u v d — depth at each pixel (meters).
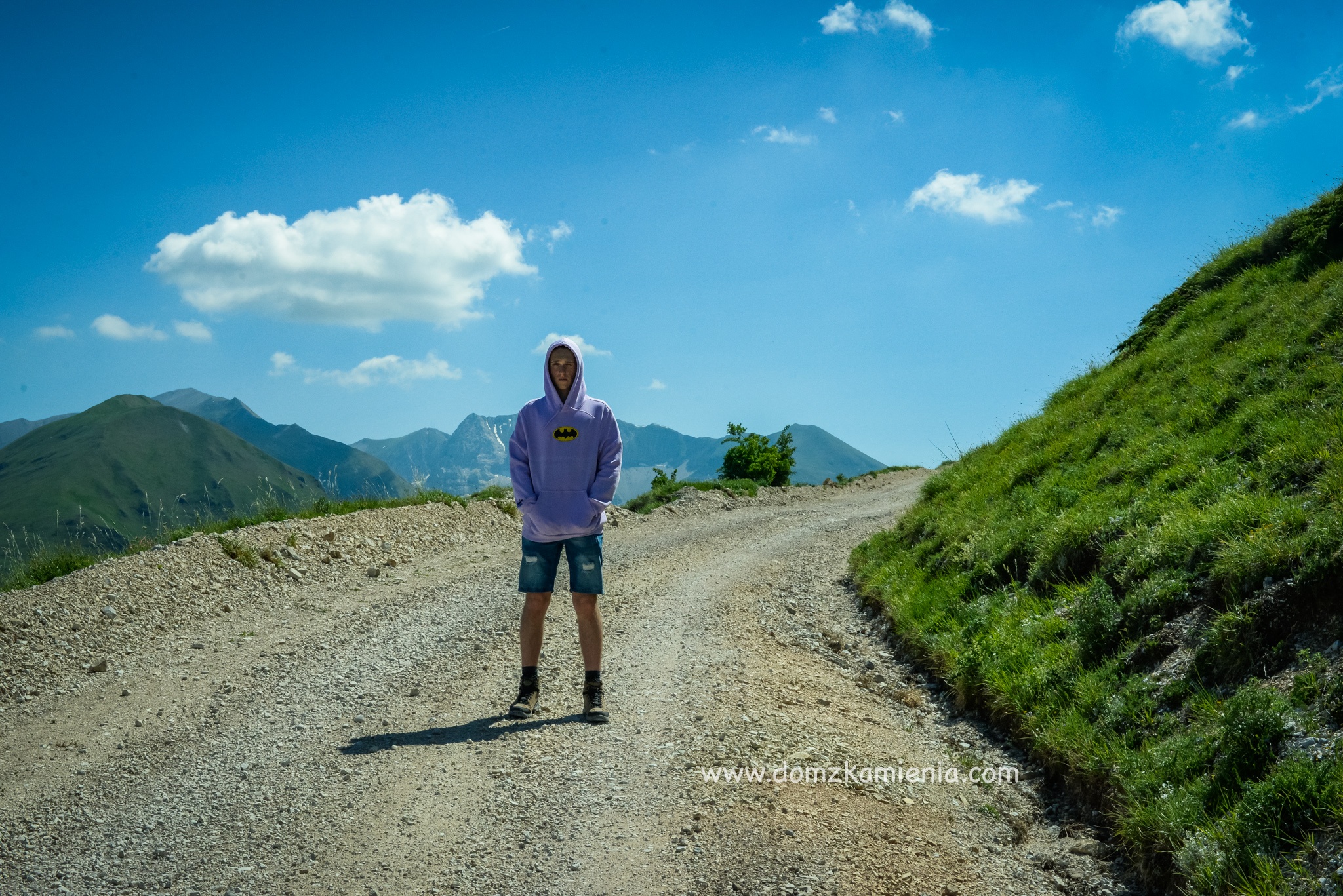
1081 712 4.82
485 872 3.19
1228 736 3.72
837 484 27.55
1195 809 3.53
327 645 6.76
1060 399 13.14
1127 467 7.61
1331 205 10.05
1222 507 5.45
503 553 11.49
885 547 10.89
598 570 4.84
